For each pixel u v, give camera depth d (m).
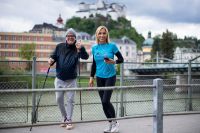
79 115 9.25
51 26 146.88
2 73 8.85
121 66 9.22
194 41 152.00
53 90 4.32
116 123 6.95
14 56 111.56
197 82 10.74
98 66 7.01
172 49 109.69
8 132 6.73
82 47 7.29
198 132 6.98
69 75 7.29
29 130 6.97
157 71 33.19
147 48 168.88
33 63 8.12
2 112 8.27
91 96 9.71
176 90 10.45
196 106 10.74
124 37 149.00
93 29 180.50
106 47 7.00
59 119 8.22
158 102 5.34
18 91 4.13
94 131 7.00
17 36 112.56
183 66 31.64
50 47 116.50
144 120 8.29
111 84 6.93
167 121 8.14
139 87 5.11
